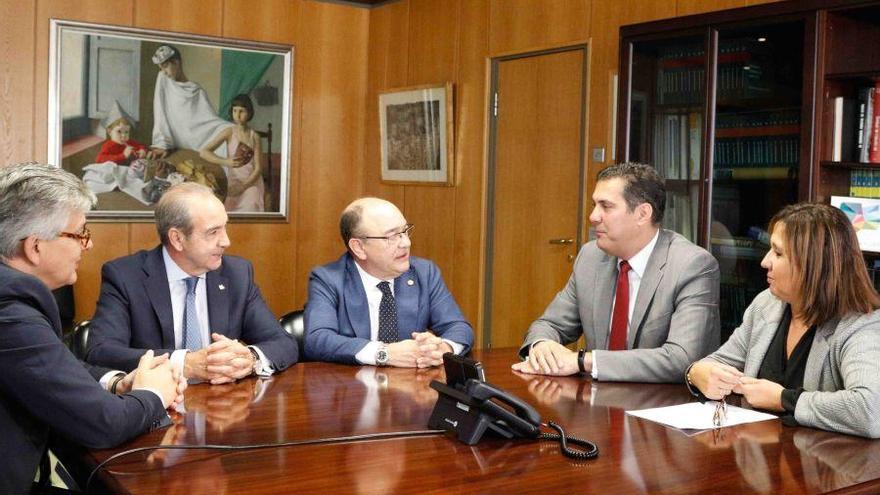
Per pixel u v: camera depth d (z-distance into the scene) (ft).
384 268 10.80
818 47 11.76
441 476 6.06
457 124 21.22
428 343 10.00
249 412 7.79
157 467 6.19
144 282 10.19
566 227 18.31
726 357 9.30
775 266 8.30
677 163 13.89
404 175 22.89
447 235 21.59
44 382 6.47
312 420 7.52
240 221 22.68
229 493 5.65
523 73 19.34
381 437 7.02
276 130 22.97
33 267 7.11
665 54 14.02
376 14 23.86
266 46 22.59
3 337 6.48
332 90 23.82
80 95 20.34
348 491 5.71
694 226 13.66
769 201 12.56
